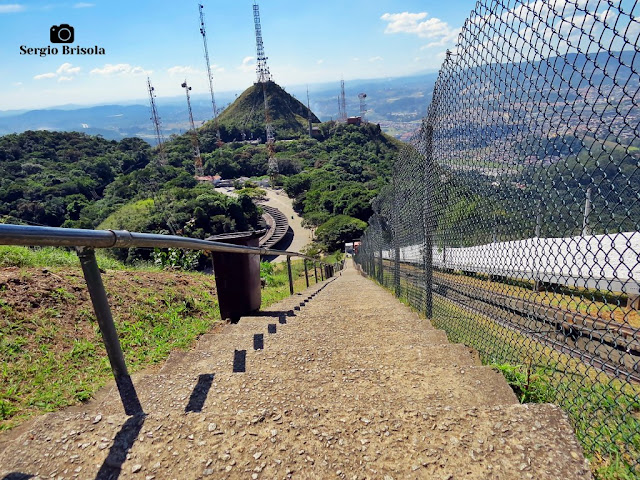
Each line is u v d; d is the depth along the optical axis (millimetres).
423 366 2150
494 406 1549
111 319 1761
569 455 1292
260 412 1589
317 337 2990
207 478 1261
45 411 1961
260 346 2781
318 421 1540
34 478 1257
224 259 3941
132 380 1989
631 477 1467
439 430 1437
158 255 8117
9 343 2494
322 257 40031
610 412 1732
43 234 1368
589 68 1381
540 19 1646
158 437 1429
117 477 1265
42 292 3184
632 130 1254
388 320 3734
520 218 2135
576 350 1995
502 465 1269
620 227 1365
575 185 1511
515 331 2469
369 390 1890
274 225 58594
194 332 3379
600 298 1931
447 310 3596
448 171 3129
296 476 1268
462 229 3014
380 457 1333
